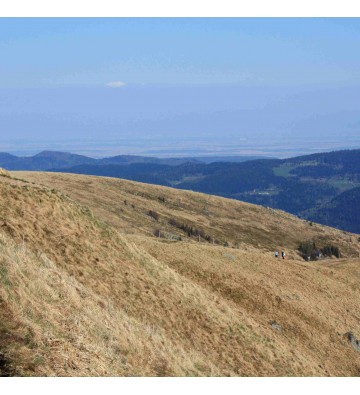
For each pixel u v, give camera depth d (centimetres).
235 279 4859
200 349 2852
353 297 6256
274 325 4147
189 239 15950
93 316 2045
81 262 2898
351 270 7425
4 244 2178
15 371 1392
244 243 18625
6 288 1684
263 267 5809
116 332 2072
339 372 3981
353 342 4691
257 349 3231
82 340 1748
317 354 4103
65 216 3189
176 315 3011
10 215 2873
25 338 1523
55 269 2323
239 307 4288
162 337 2509
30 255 2261
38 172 19675
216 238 17812
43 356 1502
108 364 1736
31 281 1891
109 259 3102
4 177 3412
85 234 3178
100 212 15712
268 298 4722
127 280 3017
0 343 1456
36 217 3002
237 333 3272
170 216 18600
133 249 3422
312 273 6456
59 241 2944
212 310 3362
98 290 2745
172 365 2158
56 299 1944
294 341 4072
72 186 18388
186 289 3397
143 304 2894
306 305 5019
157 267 3428
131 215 16800
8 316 1577
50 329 1669
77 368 1562
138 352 2070
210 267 4953
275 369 3134
